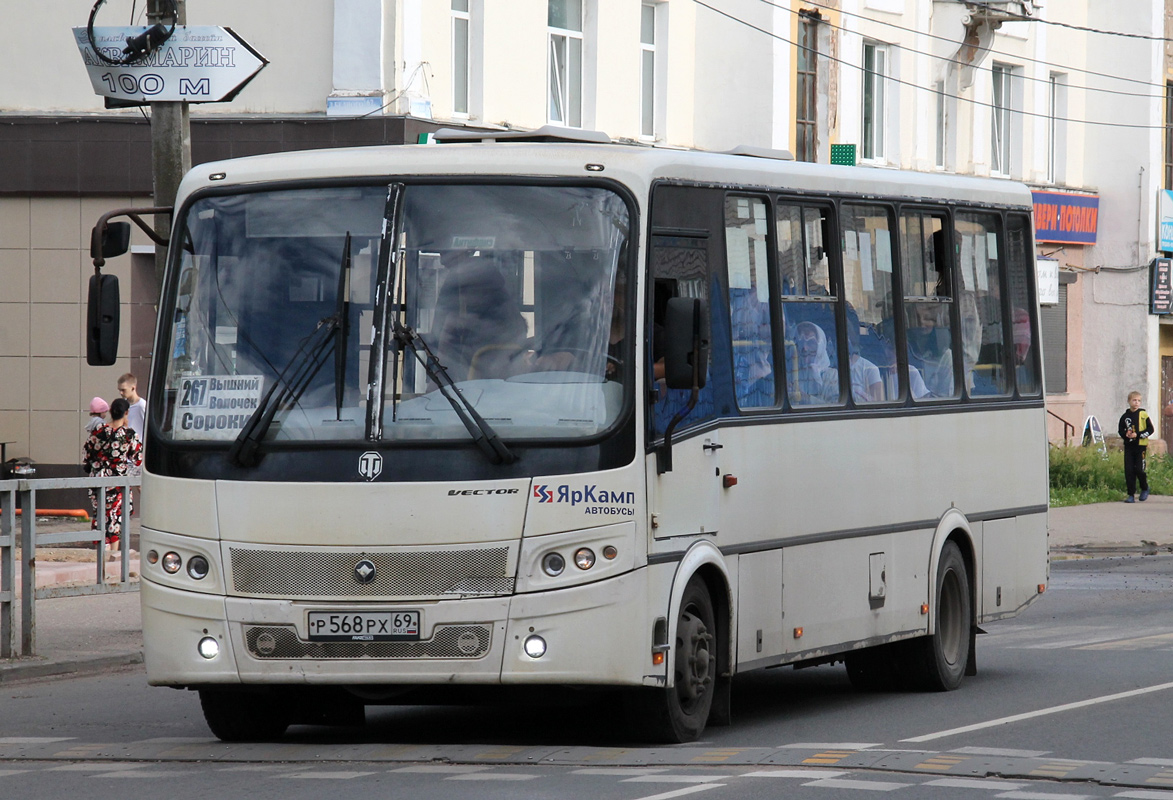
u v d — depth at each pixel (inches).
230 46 1626.5
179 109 1651.1
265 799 911.0
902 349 1374.3
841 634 1274.6
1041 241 4394.7
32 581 1577.3
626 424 1022.4
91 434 2319.1
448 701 1053.8
